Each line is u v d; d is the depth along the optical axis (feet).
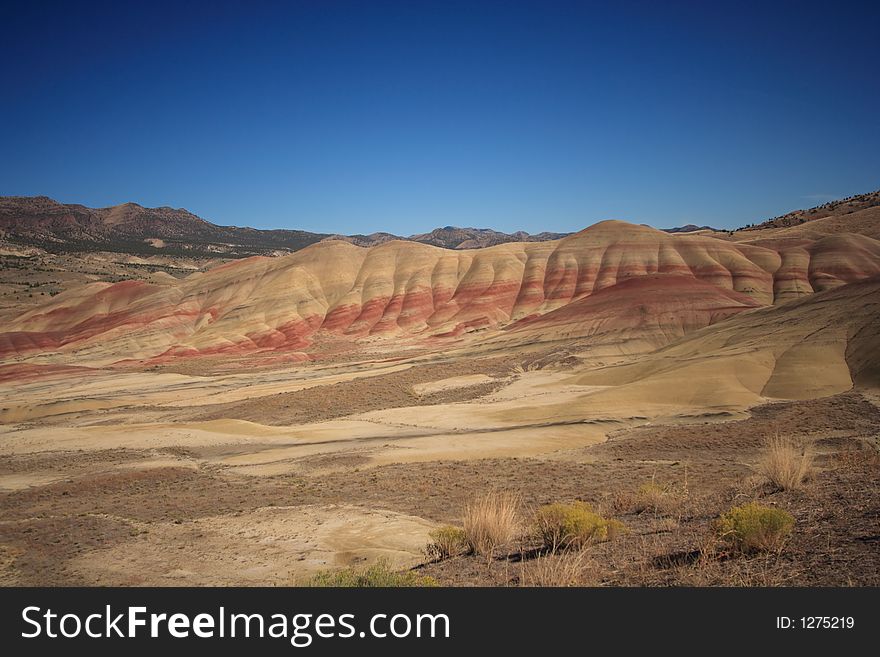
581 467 94.53
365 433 151.84
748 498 44.27
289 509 70.74
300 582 38.45
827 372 156.04
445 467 101.30
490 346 309.22
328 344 423.64
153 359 396.16
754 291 382.42
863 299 193.57
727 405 145.89
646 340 277.03
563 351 271.28
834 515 32.50
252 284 515.09
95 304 513.86
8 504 87.76
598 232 500.33
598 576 28.27
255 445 141.69
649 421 143.02
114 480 100.89
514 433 138.82
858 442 90.43
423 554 47.57
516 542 40.96
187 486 95.81
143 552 54.08
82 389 275.80
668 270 429.38
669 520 41.32
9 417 216.95
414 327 447.01
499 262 494.59
